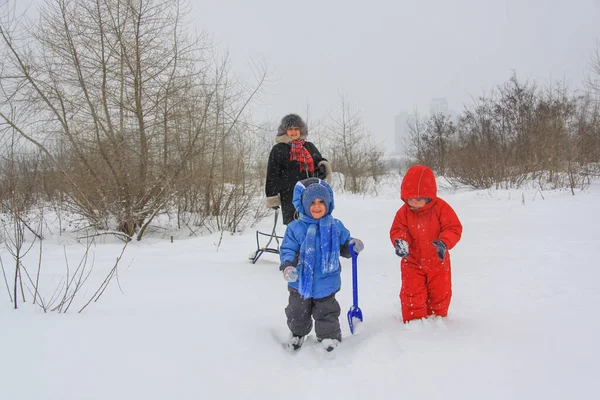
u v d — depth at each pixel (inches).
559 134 597.3
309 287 122.9
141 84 351.9
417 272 133.3
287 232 133.5
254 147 443.5
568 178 556.1
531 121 690.2
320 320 125.2
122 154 343.3
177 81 363.9
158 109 358.6
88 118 344.2
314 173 227.6
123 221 346.3
